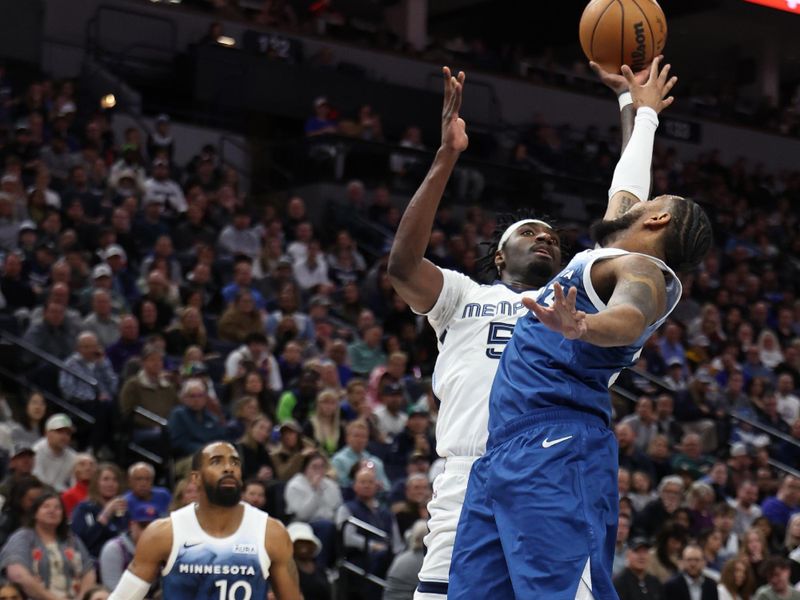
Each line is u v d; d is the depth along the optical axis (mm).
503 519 3363
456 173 21234
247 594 5949
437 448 4352
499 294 4359
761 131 27938
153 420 11875
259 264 16578
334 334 15359
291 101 22750
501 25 29891
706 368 17109
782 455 16172
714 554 11453
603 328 3029
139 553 5918
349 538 10375
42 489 9234
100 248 15844
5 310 13984
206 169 19359
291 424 11359
